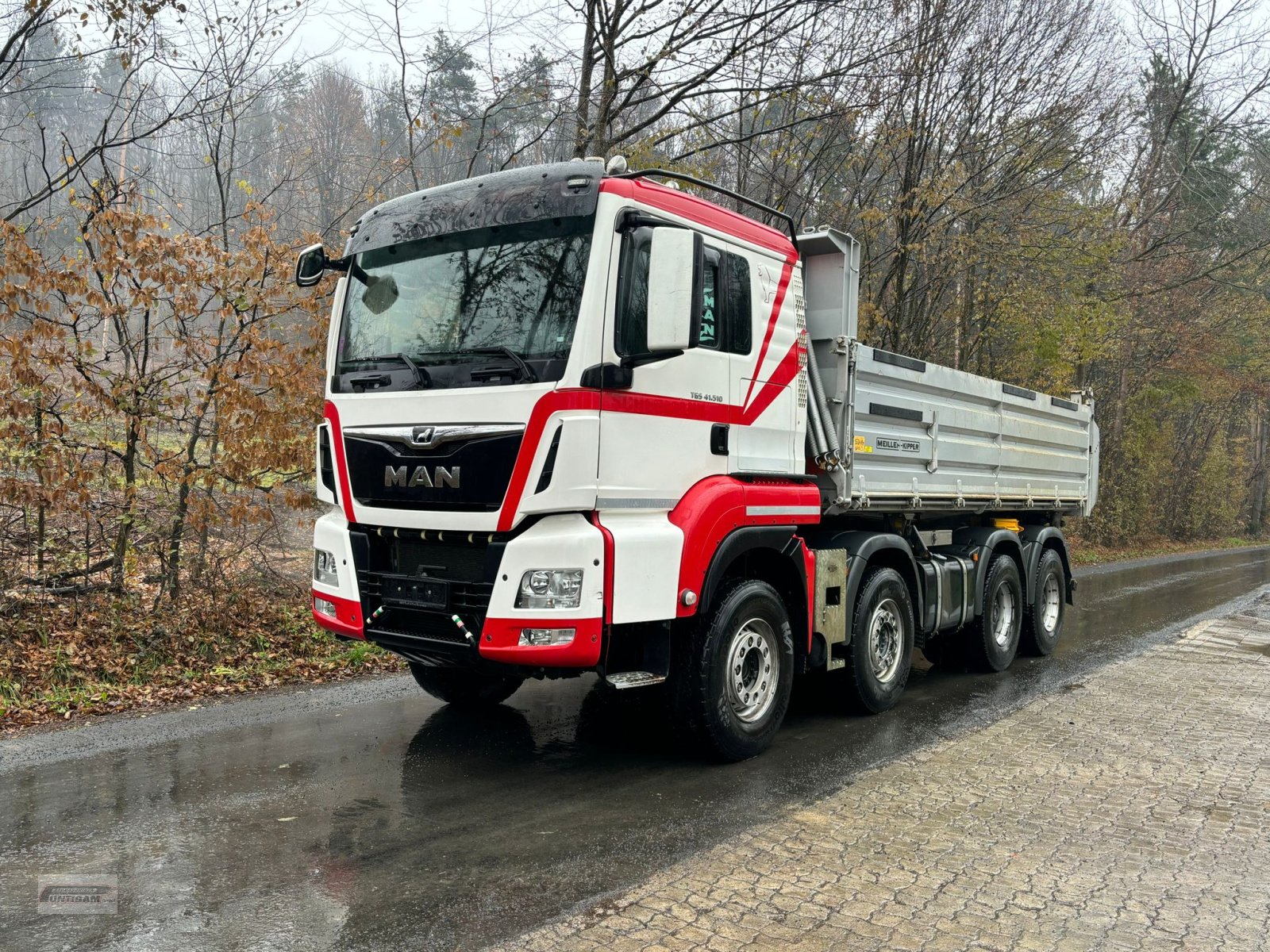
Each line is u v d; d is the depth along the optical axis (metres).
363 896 3.73
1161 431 31.11
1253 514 43.56
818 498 6.35
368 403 5.42
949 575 8.08
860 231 15.56
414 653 5.33
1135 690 7.88
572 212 4.97
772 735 5.93
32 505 7.78
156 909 3.59
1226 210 25.78
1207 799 5.13
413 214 5.60
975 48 15.70
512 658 4.78
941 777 5.44
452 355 5.13
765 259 6.04
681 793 5.12
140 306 8.30
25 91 10.47
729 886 3.89
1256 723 6.80
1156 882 4.04
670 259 4.77
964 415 8.21
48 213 9.38
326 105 15.37
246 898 3.70
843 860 4.20
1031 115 16.69
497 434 4.84
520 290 5.03
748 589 5.71
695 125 12.51
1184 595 15.78
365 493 5.41
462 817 4.68
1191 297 26.55
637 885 3.90
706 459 5.49
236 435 8.47
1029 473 9.71
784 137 14.31
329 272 8.84
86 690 6.83
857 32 13.89
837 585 6.52
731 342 5.70
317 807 4.77
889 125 15.19
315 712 6.69
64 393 7.92
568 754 5.84
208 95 10.44
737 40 12.22
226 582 8.55
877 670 7.05
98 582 8.48
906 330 17.53
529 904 3.70
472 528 4.91
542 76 12.20
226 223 9.81
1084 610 13.59
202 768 5.35
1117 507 27.94
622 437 4.96
